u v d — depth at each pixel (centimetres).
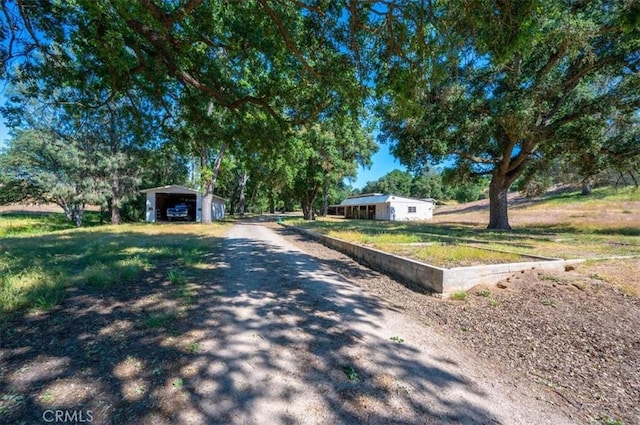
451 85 1112
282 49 561
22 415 183
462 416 204
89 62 557
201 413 193
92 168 1934
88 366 240
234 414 193
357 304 432
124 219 2736
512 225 1848
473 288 493
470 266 521
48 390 208
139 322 330
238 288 479
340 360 271
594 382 256
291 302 424
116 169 2028
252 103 662
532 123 1116
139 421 183
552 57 972
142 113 738
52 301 376
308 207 3148
